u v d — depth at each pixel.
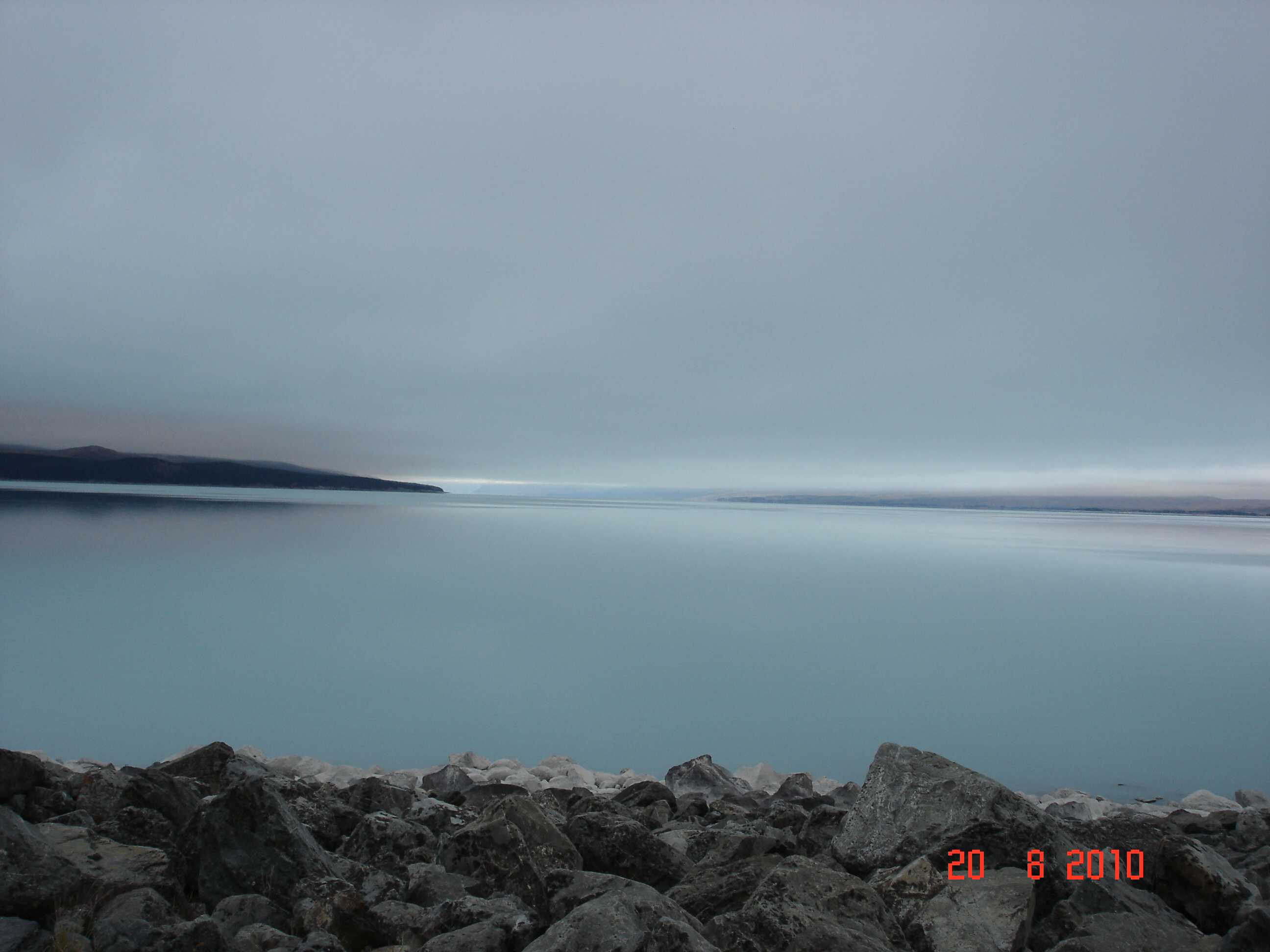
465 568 26.56
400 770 8.62
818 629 17.25
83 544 29.27
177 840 4.02
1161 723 11.10
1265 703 12.10
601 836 4.52
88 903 3.40
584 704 11.65
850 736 10.52
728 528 60.44
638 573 26.67
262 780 4.09
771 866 4.18
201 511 54.19
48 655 13.22
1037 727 10.91
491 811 4.77
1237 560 36.50
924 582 25.92
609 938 3.18
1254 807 7.57
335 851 4.65
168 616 16.66
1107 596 23.30
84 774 4.85
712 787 7.52
